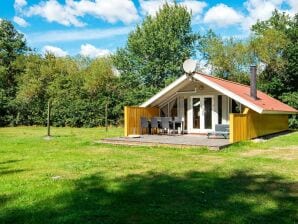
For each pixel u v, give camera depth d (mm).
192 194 7668
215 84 19266
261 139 19516
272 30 36719
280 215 6273
